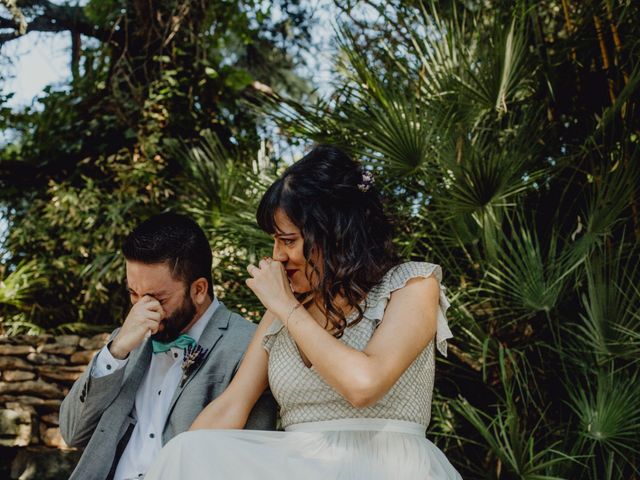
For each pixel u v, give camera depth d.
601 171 4.09
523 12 4.26
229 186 4.91
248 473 1.85
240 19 7.41
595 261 3.85
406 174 4.17
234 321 2.54
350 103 4.43
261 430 2.08
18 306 6.46
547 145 4.55
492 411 4.29
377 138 4.14
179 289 2.45
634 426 3.50
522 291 3.86
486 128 4.38
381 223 2.15
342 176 2.12
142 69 7.17
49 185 6.88
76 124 7.05
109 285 6.55
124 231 6.48
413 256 4.35
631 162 3.92
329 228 2.06
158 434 2.45
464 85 4.21
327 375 1.86
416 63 4.64
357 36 5.24
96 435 2.43
